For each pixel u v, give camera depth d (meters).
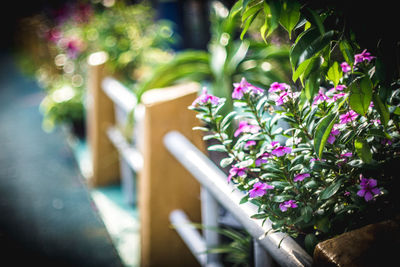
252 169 1.01
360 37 0.98
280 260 1.01
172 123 1.74
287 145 1.00
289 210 0.98
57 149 3.72
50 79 4.96
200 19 3.97
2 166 3.49
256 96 1.11
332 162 0.94
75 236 2.41
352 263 0.79
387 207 0.95
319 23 0.89
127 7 3.44
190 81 2.45
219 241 1.55
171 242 1.84
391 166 0.94
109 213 2.56
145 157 1.76
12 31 8.49
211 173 1.36
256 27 2.12
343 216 0.94
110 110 2.79
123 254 2.16
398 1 0.93
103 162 2.87
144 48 3.09
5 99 5.36
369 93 0.89
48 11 5.08
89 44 3.51
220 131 1.10
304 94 0.99
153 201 1.78
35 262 2.21
